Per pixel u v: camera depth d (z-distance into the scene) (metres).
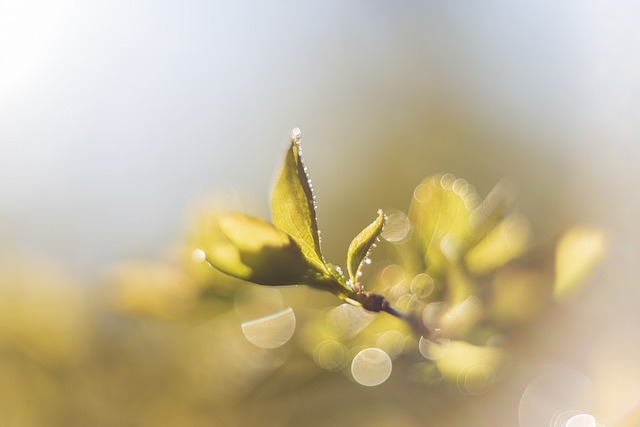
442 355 0.23
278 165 0.20
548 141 0.41
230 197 0.25
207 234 0.20
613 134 0.26
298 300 0.26
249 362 0.26
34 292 0.26
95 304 0.26
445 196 0.24
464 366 0.23
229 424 0.26
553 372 0.24
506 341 0.24
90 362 0.26
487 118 0.46
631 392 0.24
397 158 0.44
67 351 0.26
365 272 0.25
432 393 0.24
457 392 0.24
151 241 0.38
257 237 0.20
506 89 0.47
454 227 0.24
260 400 0.25
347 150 0.48
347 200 0.38
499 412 0.24
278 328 0.25
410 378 0.24
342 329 0.25
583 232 0.24
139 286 0.26
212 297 0.26
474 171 0.44
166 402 0.26
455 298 0.24
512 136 0.43
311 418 0.25
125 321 0.26
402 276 0.24
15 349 0.26
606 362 0.24
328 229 0.35
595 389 0.24
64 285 0.27
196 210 0.25
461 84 0.50
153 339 0.26
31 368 0.26
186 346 0.26
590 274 0.24
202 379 0.26
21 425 0.26
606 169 0.25
